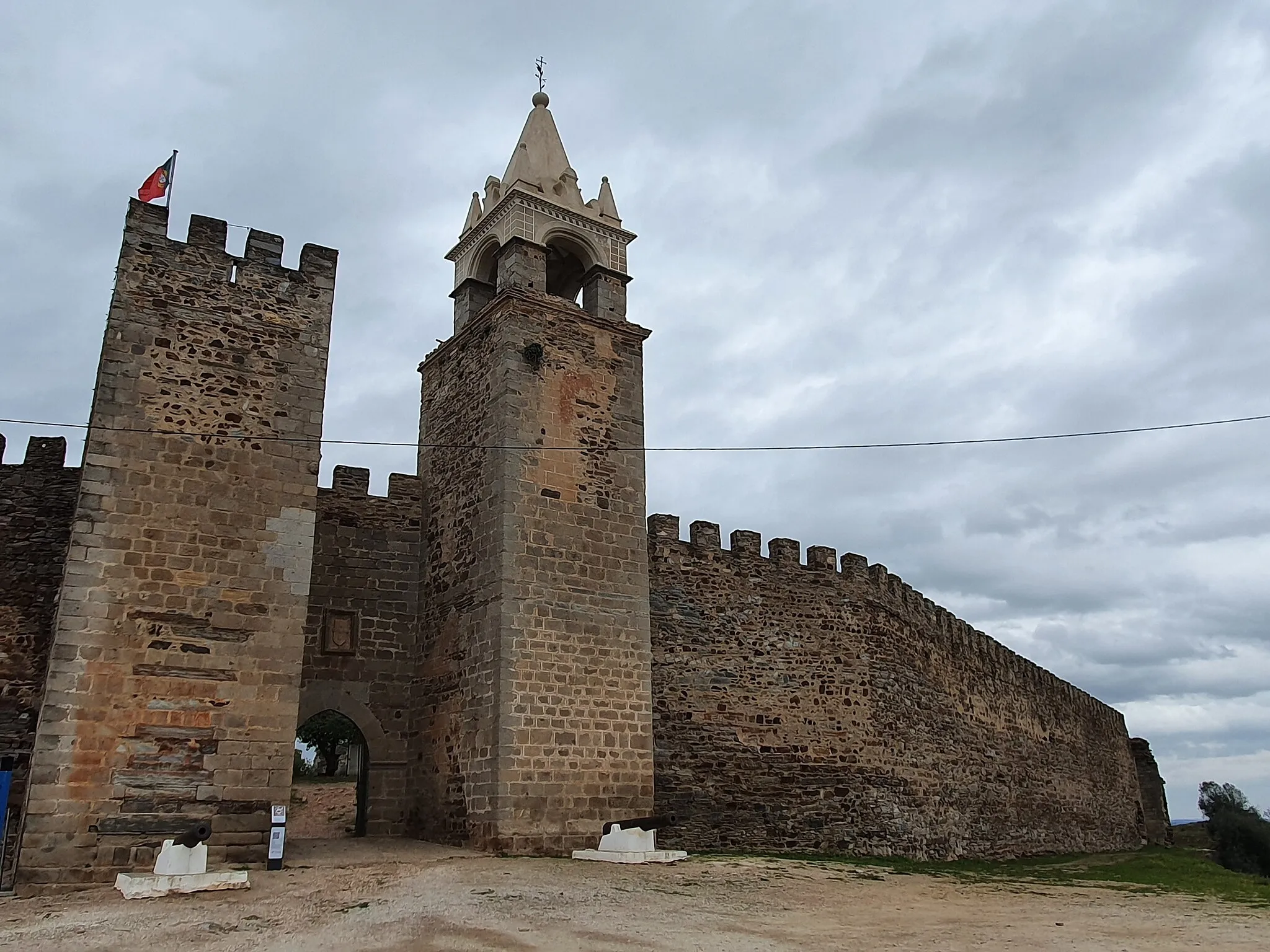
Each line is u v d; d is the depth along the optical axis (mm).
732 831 21141
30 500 18188
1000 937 10969
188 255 17016
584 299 22000
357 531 20516
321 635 19516
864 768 23359
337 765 38531
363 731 19422
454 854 16422
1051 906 13812
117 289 16266
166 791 14383
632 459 20141
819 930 11133
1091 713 39344
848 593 24922
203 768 14711
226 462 16234
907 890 15047
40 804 13609
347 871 14250
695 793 21000
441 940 10039
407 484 21391
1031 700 33594
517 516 18297
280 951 9633
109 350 15922
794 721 22797
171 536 15500
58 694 14125
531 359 19438
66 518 18234
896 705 24781
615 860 15820
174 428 16031
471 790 17391
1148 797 45031
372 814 18984
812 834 22047
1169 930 11641
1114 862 24953
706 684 21984
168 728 14656
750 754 21953
